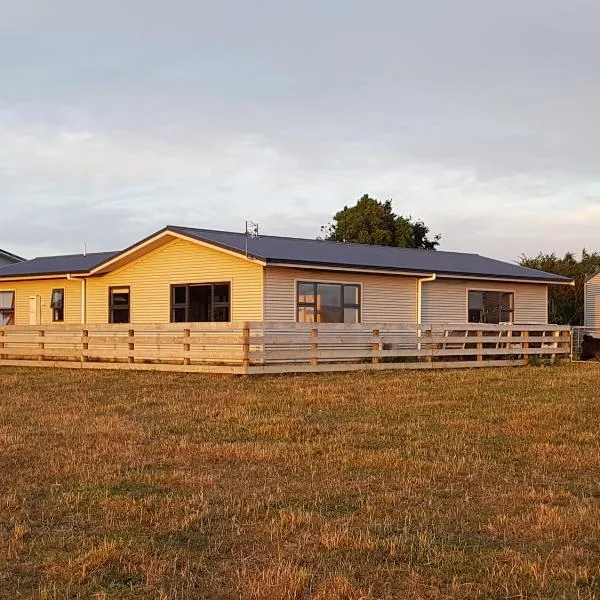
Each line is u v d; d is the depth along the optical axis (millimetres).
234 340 18328
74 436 11016
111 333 24703
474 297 25438
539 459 9586
